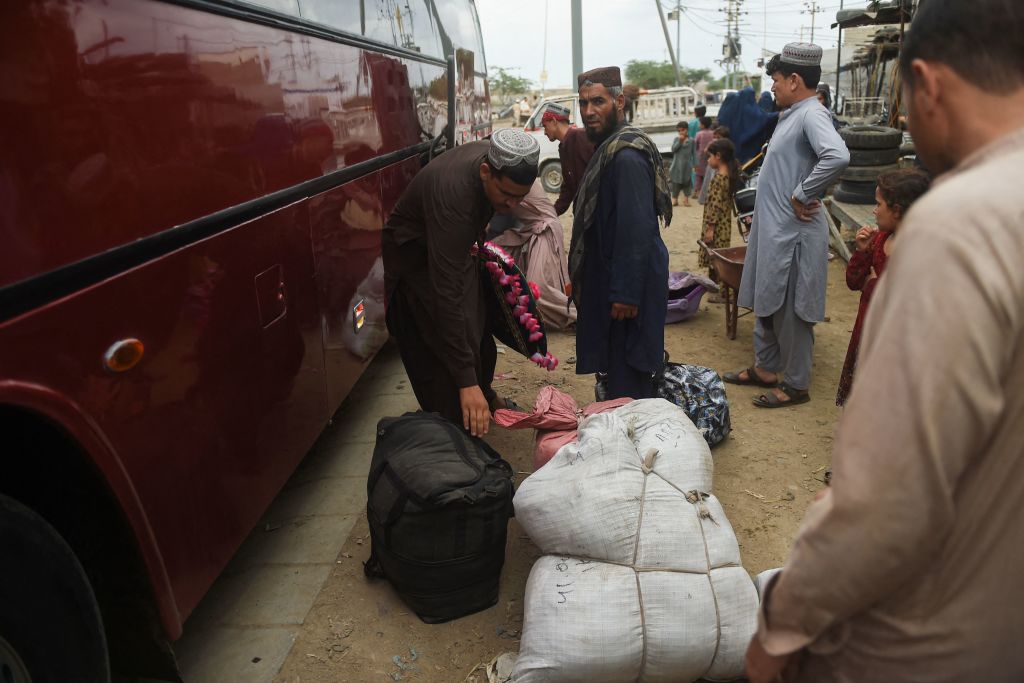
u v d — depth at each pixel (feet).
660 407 10.56
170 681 8.28
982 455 3.30
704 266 22.75
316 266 11.27
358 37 13.46
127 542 7.07
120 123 6.73
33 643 6.06
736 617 7.85
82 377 6.25
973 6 3.37
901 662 3.63
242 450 8.90
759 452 13.70
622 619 7.75
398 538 9.32
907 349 3.12
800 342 15.01
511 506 9.69
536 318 12.94
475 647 9.27
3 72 5.57
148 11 7.14
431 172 10.66
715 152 22.00
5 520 5.82
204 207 8.06
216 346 8.30
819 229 14.25
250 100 9.13
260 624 9.79
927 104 3.60
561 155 20.31
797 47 13.83
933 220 3.16
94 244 6.40
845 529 3.29
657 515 8.29
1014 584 3.40
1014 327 3.06
